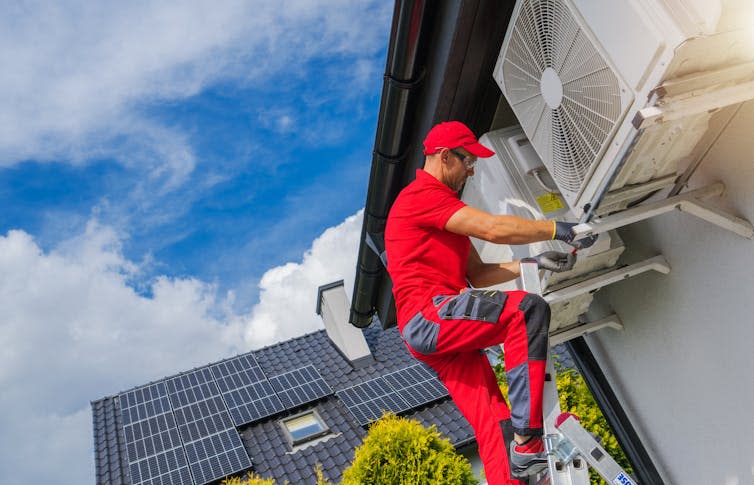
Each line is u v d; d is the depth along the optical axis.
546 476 2.42
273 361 14.51
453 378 2.68
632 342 3.66
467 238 2.88
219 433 11.85
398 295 2.76
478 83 3.63
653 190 2.84
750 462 3.05
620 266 3.44
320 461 10.89
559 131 2.88
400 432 8.50
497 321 2.46
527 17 2.86
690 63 2.24
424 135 3.92
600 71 2.51
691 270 3.13
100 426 13.20
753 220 2.72
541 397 2.38
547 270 3.10
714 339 3.09
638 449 3.78
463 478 8.49
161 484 10.86
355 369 13.49
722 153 2.76
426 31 3.47
